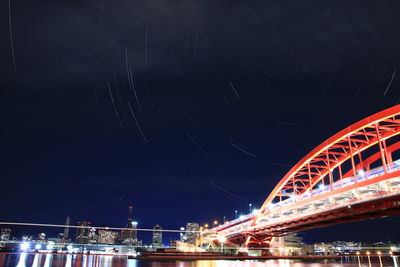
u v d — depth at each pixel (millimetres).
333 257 188250
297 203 94000
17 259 144625
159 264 116938
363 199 67375
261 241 143500
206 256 148125
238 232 143875
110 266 106625
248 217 138250
